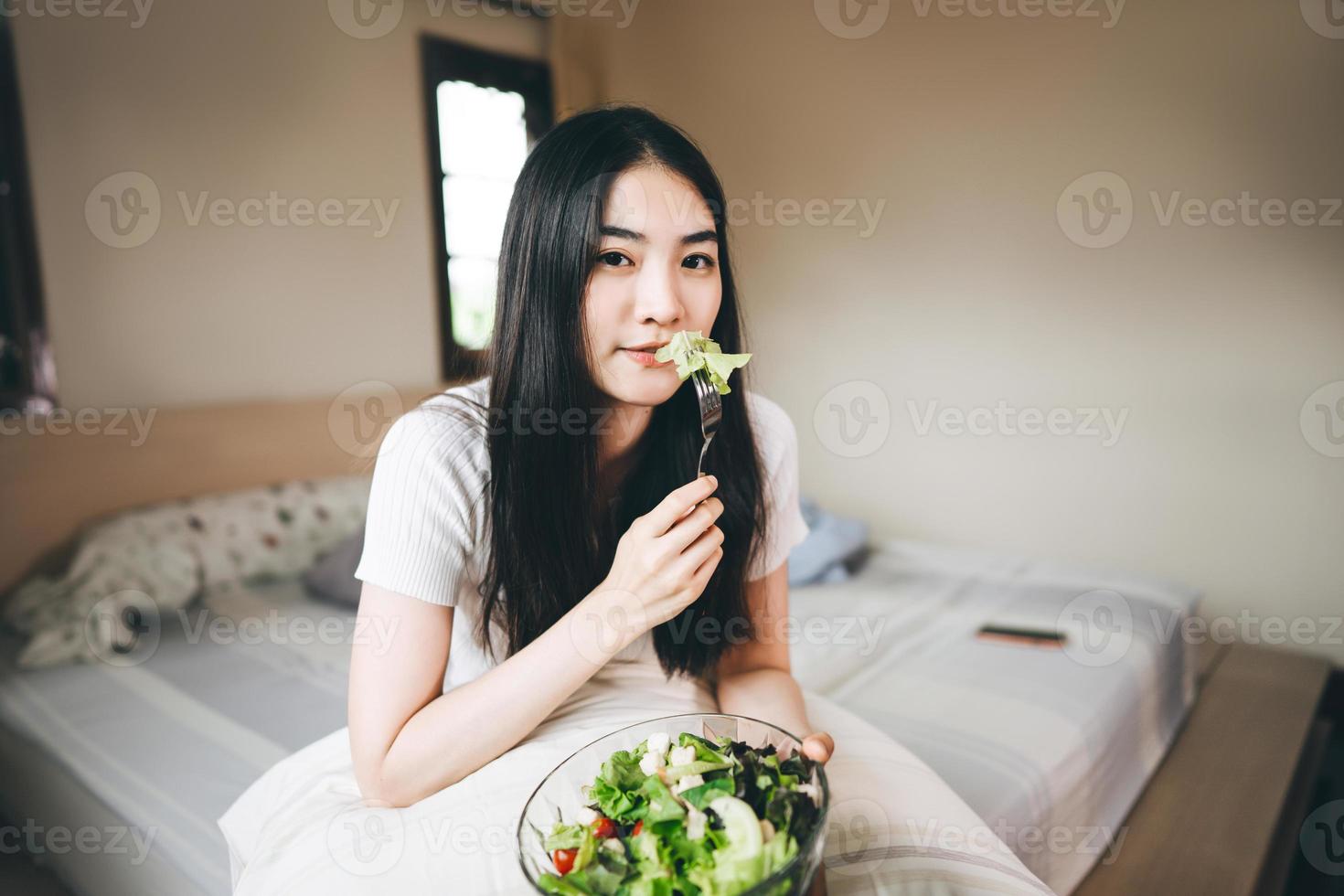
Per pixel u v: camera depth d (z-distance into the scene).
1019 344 3.04
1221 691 1.92
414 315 3.05
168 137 2.43
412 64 3.02
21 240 2.19
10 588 2.06
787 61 3.47
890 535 3.43
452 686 0.99
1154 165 2.71
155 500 2.31
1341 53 2.38
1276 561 2.61
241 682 1.64
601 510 0.98
